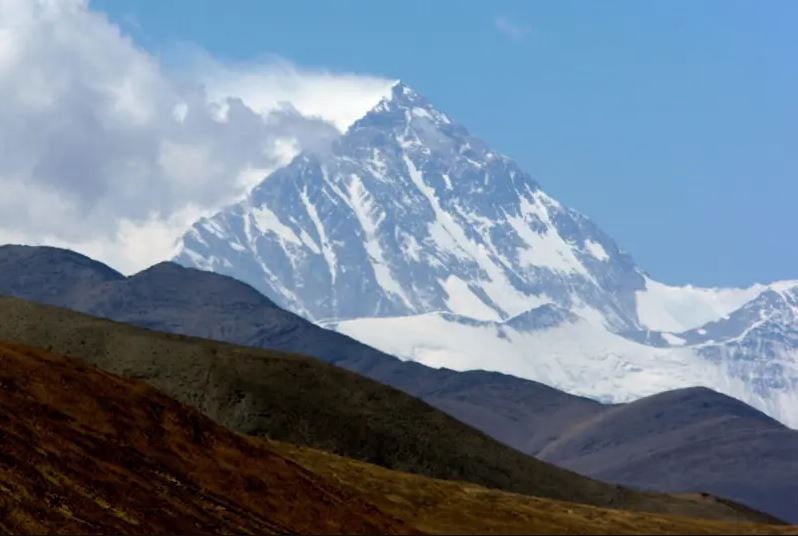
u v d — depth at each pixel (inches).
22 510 6496.1
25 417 7391.7
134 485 7367.1
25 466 6865.2
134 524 6958.7
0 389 7568.9
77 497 6909.5
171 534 7052.2
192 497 7637.8
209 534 7249.0
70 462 7199.8
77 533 6574.8
